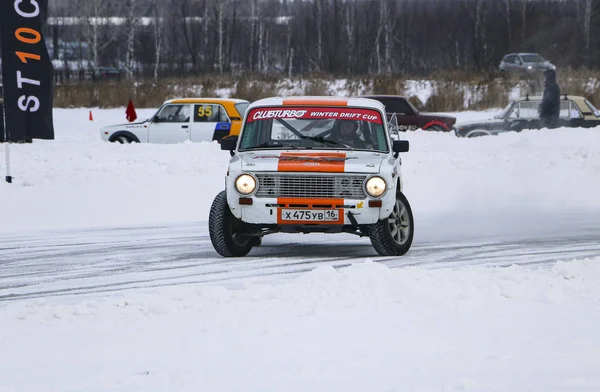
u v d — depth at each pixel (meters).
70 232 19.16
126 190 25.16
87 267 14.55
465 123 36.56
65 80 91.94
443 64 111.56
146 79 87.88
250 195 14.32
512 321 9.55
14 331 9.48
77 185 25.81
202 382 7.41
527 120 35.84
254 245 16.03
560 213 21.45
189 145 30.73
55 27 117.31
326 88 71.62
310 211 14.21
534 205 22.86
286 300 10.48
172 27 116.19
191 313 10.01
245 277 13.14
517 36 105.06
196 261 14.88
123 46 112.56
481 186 26.02
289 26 112.50
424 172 28.06
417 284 10.88
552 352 8.30
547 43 100.12
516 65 76.31
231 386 7.29
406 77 71.19
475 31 105.69
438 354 8.27
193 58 106.06
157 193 24.81
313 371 7.71
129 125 35.44
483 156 29.58
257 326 9.39
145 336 9.12
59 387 7.40
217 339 8.91
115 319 9.87
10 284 13.07
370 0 114.56
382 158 14.90
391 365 7.89
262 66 111.38
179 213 22.08
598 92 60.22
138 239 17.97
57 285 12.92
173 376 7.53
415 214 21.45
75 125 53.47
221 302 10.47
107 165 27.80
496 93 63.88
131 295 10.92
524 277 11.50
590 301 10.52
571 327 9.27
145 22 126.12
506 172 28.17
